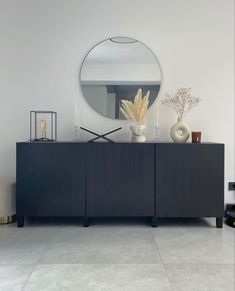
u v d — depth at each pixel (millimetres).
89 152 2984
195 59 3387
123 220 3270
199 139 3162
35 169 2984
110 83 3408
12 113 3404
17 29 3369
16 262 2219
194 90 3396
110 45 3396
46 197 2990
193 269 2119
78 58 3396
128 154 2984
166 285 1906
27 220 3252
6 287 1878
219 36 3373
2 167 3414
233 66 3387
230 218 3107
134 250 2447
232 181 3416
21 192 2986
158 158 2980
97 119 3426
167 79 3402
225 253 2391
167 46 3391
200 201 2994
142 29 3387
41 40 3379
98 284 1916
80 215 3006
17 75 3387
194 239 2699
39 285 1901
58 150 2980
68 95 3406
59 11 3371
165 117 3414
